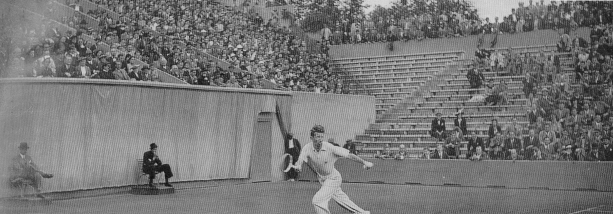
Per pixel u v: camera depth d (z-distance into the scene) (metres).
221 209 16.88
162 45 29.22
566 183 23.23
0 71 20.33
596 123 27.69
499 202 18.58
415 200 19.12
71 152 19.08
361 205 17.73
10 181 17.05
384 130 31.97
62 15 26.94
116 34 28.36
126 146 20.86
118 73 22.45
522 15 33.97
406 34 36.22
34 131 18.11
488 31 34.47
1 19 21.58
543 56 32.00
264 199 19.34
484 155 27.56
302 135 28.73
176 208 17.00
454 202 18.59
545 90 30.47
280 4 39.97
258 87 30.20
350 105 31.69
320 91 33.62
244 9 38.41
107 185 20.20
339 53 37.66
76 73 21.77
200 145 23.41
